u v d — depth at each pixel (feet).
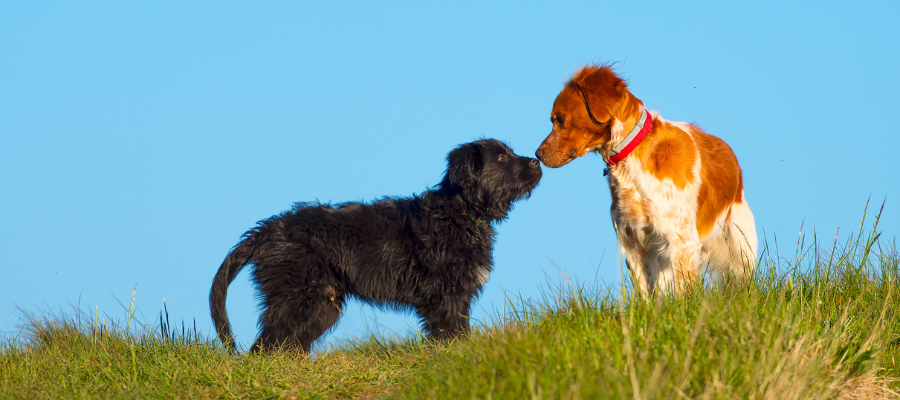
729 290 16.34
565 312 14.83
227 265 20.47
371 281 20.88
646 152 18.99
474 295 21.38
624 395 9.71
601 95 18.83
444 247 20.76
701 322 12.38
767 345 11.91
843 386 12.30
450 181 21.39
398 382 15.17
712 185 19.71
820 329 14.17
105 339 18.52
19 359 17.79
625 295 14.61
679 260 18.69
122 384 15.46
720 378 10.98
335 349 20.43
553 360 11.39
